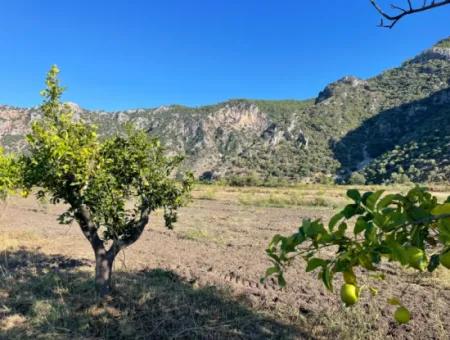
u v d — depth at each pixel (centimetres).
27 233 1362
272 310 657
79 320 594
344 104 17825
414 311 637
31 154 681
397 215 104
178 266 942
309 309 655
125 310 630
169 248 1166
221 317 618
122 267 910
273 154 15538
